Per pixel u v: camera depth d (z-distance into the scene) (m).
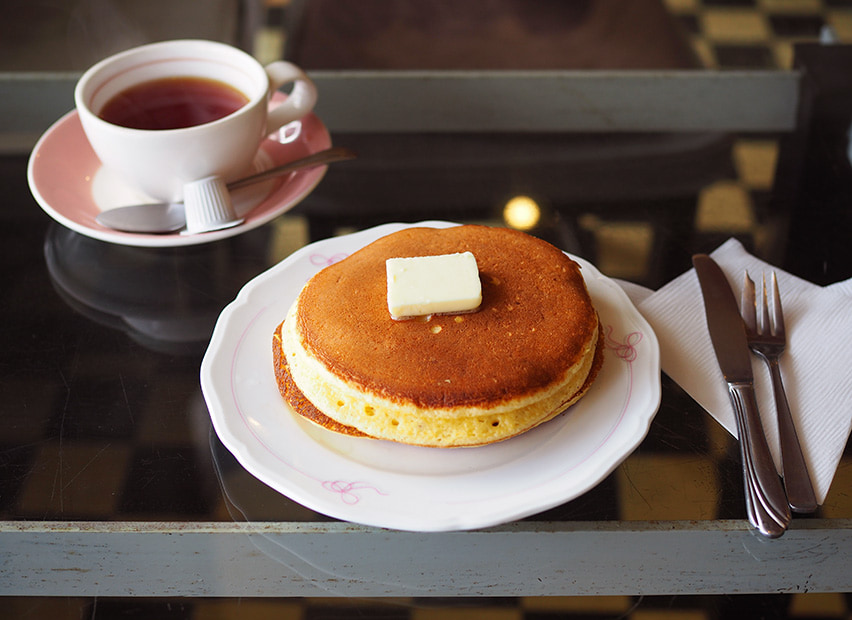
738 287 0.68
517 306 0.60
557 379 0.59
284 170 0.72
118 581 0.60
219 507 0.60
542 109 0.78
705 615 0.62
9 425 0.62
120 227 0.69
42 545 0.59
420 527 0.56
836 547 0.59
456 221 0.72
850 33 0.93
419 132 0.78
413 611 0.62
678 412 0.62
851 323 0.65
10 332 0.66
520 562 0.60
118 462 0.61
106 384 0.64
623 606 0.62
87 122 0.69
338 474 0.58
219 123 0.69
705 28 1.00
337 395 0.59
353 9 1.07
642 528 0.59
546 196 0.74
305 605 0.61
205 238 0.68
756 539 0.59
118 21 1.07
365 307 0.61
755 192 0.74
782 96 0.78
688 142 0.77
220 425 0.59
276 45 1.05
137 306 0.68
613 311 0.64
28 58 1.02
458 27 1.05
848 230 0.71
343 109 0.78
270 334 0.64
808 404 0.62
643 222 0.72
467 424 0.58
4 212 0.73
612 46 1.01
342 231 0.72
